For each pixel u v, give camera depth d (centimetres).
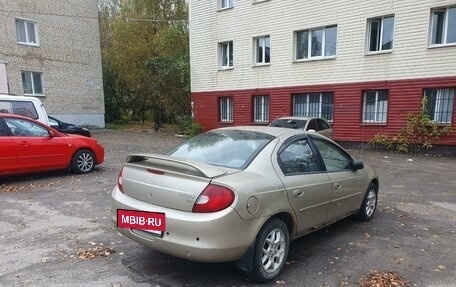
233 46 2053
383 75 1544
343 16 1631
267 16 1891
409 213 616
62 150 876
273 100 1912
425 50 1432
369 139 1598
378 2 1530
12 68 2217
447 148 1399
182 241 329
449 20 1391
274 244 368
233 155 391
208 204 323
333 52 1700
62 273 374
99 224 533
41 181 831
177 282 357
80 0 2559
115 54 3119
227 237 324
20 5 2238
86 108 2650
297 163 419
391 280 369
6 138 783
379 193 768
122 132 2492
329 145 491
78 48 2572
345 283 362
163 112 2844
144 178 368
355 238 490
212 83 2184
